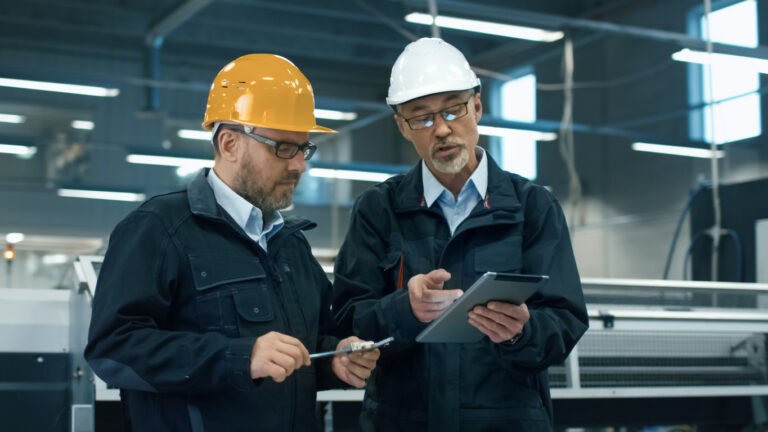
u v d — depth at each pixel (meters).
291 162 1.34
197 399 1.26
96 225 11.06
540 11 7.57
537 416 1.54
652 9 9.66
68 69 11.32
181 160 9.18
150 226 1.27
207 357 1.18
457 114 1.57
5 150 9.85
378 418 1.62
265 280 1.34
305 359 1.20
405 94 1.57
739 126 7.82
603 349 2.33
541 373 1.60
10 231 10.48
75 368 1.90
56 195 10.84
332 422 2.11
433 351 1.55
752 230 3.77
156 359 1.18
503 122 7.92
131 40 11.51
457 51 1.63
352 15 10.34
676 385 2.40
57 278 6.80
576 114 10.93
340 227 11.43
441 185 1.64
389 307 1.47
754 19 7.74
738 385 2.47
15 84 7.44
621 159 10.41
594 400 2.39
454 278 1.57
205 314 1.27
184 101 11.87
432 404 1.53
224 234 1.33
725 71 7.91
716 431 2.67
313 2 10.09
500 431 1.52
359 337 1.50
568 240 1.59
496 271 1.54
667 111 9.62
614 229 10.33
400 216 1.67
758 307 2.71
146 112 10.00
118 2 10.38
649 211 9.95
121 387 1.27
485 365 1.54
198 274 1.28
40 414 1.99
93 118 11.30
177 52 11.72
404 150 12.89
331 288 1.55
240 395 1.27
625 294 2.54
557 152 11.30
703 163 8.98
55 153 10.95
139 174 11.36
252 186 1.33
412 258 1.60
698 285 2.65
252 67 1.36
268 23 10.84
